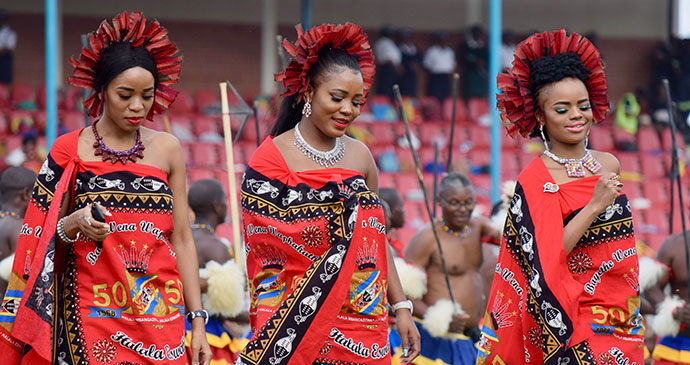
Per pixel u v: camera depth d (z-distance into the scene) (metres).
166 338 6.09
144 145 6.22
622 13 36.62
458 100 32.88
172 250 6.22
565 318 6.21
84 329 5.98
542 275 6.22
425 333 10.15
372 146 27.98
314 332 6.07
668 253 9.78
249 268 6.42
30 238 5.97
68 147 6.05
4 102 28.08
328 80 6.18
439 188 10.31
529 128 6.76
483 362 6.63
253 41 33.16
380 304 6.30
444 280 10.26
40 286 5.80
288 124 6.58
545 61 6.54
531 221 6.37
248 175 6.29
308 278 6.07
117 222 6.02
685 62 33.34
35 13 31.11
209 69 32.78
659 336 10.00
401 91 31.72
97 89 6.09
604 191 6.16
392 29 32.16
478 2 35.47
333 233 6.16
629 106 31.52
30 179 9.55
